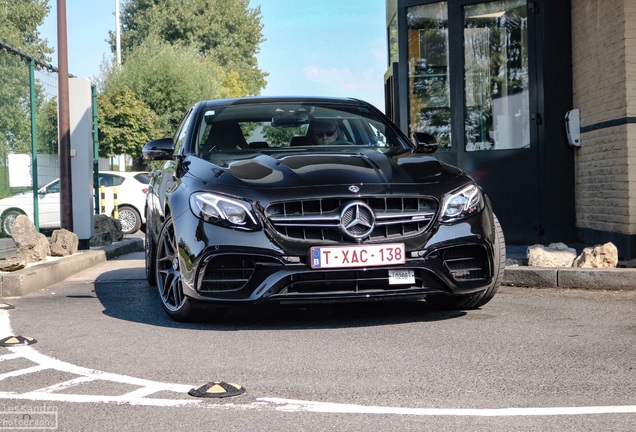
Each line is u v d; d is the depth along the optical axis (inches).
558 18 421.7
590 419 137.8
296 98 291.9
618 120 367.6
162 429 136.9
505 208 430.0
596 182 394.9
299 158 239.9
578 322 226.4
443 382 164.1
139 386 165.6
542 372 170.7
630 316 234.5
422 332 216.2
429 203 225.6
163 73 1660.9
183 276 227.8
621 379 164.1
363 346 199.8
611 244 305.0
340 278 219.3
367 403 149.9
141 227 826.2
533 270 298.2
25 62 427.8
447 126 450.9
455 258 227.8
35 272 327.3
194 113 284.7
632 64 360.5
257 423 138.9
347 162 235.8
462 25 441.4
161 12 2637.8
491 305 258.7
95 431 136.6
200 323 238.4
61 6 456.4
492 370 173.2
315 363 182.7
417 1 454.0
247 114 277.9
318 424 137.8
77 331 228.5
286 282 217.8
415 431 132.9
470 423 136.6
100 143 1413.6
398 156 249.4
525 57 427.2
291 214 219.5
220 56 2694.4
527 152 425.1
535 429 133.0
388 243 219.6
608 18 375.6
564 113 422.0
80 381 170.7
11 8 2257.6
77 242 434.0
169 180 267.1
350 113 283.4
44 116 460.4
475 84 440.8
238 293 220.4
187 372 176.7
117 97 1423.5
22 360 191.9
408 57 458.3
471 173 438.0
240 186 225.3
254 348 200.2
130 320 245.8
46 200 462.3
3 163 407.2
